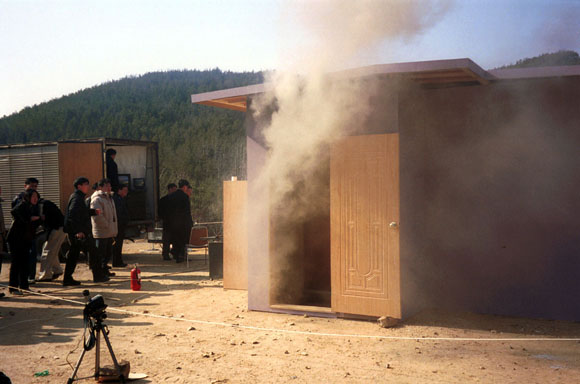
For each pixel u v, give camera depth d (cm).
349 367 494
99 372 454
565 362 504
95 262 1002
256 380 460
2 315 732
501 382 449
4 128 8106
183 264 1256
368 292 668
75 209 963
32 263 1023
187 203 1302
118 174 1388
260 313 735
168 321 690
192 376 472
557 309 679
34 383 457
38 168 1338
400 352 543
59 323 684
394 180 649
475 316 703
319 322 677
